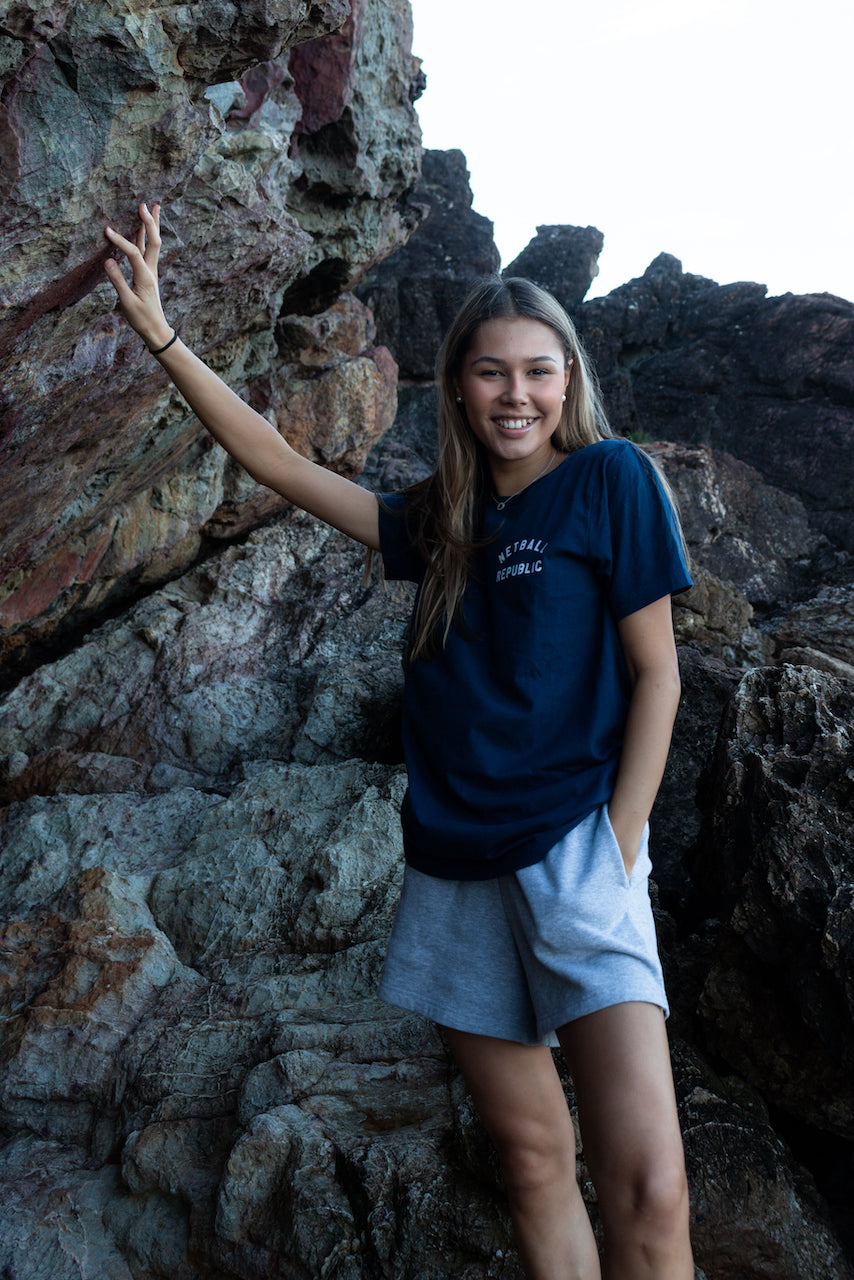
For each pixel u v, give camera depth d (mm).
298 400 5496
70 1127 2705
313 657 4918
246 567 5316
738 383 8672
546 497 1644
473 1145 2121
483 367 1640
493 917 1594
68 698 4770
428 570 1757
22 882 3602
